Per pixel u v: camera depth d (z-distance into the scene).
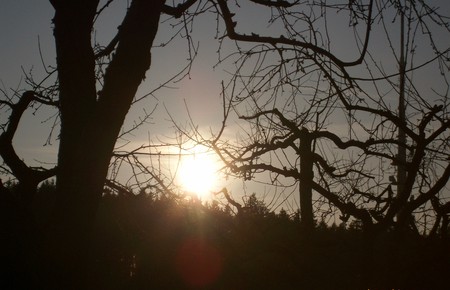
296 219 8.54
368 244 7.31
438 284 7.61
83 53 5.51
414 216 8.35
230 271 8.73
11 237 4.62
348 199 7.95
